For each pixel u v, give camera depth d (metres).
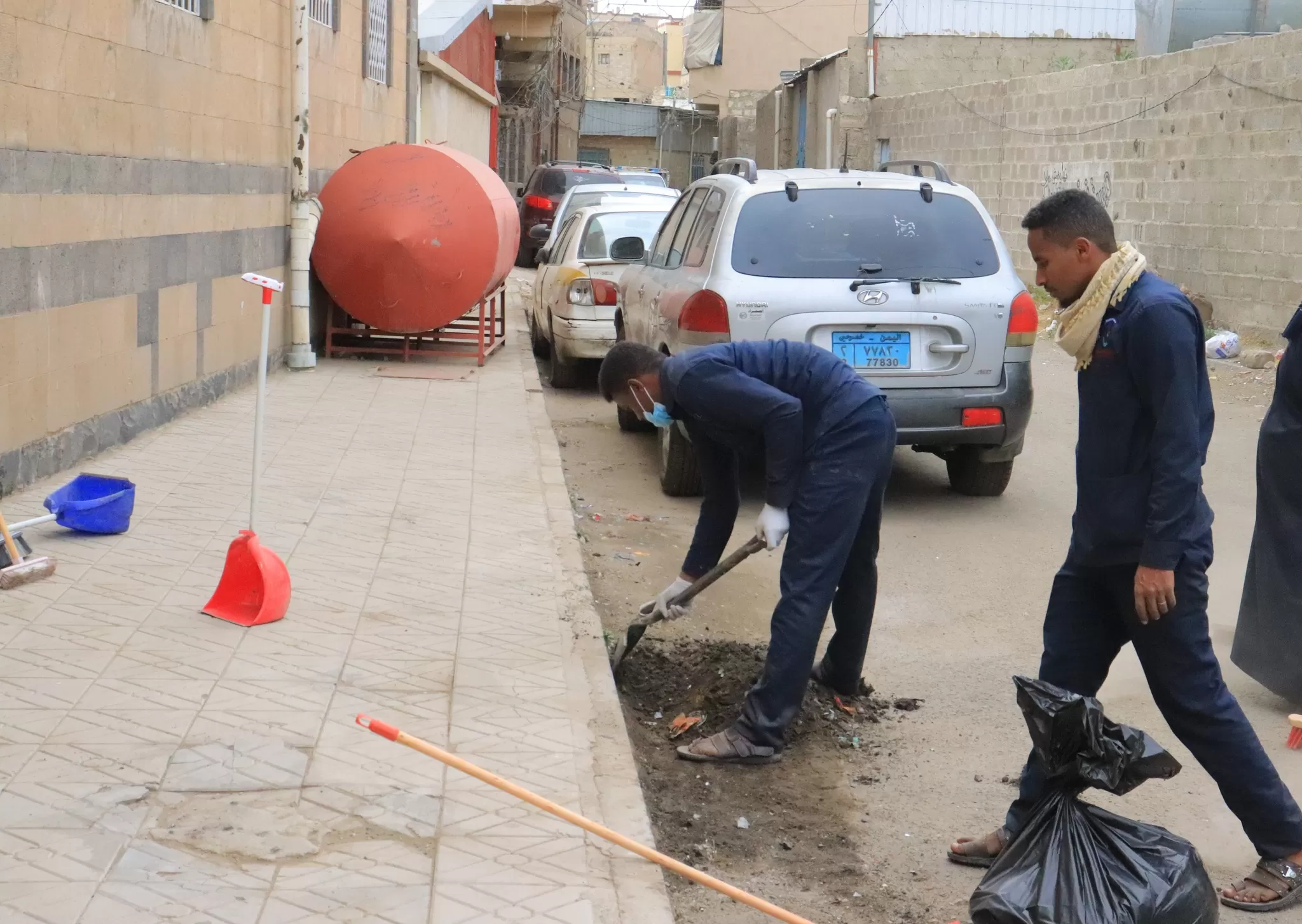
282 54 11.65
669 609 4.87
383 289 12.20
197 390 9.68
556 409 11.66
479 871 3.36
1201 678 3.56
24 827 3.45
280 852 3.39
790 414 4.28
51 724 4.10
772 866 3.86
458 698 4.50
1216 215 14.92
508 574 5.97
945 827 4.13
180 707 4.28
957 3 27.33
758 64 51.75
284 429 9.09
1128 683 5.35
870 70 27.77
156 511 6.71
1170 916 3.11
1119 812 4.25
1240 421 11.00
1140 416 3.50
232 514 6.73
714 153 59.25
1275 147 13.79
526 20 33.94
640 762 4.51
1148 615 3.47
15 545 5.48
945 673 5.48
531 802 3.25
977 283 7.68
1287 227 13.62
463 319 15.22
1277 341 13.77
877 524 4.77
